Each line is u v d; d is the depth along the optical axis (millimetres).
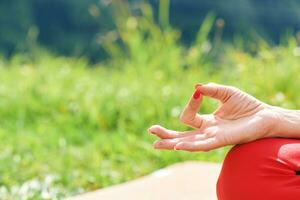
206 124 2988
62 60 9922
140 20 9367
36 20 42438
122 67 9172
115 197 4684
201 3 45125
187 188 4789
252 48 8602
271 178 2877
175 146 2871
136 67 8719
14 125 7168
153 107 6949
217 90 2961
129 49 9219
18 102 7629
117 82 8172
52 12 42688
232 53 8570
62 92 7797
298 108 7289
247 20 44750
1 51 39531
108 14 40875
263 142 2947
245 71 7910
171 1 45031
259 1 45250
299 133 2982
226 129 2932
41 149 6184
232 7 44875
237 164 2947
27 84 8281
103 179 5340
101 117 6980
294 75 7621
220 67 8531
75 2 42594
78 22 42469
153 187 4852
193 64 8617
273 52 8203
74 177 5344
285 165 2877
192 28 44719
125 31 9656
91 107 7133
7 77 9008
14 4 41531
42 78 8539
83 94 7719
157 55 8766
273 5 45281
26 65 9531
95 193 4828
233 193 2943
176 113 6754
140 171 5562
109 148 6109
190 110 2969
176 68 8508
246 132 2922
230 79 7914
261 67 8016
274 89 7539
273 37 44781
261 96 7395
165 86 7688
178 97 7117
